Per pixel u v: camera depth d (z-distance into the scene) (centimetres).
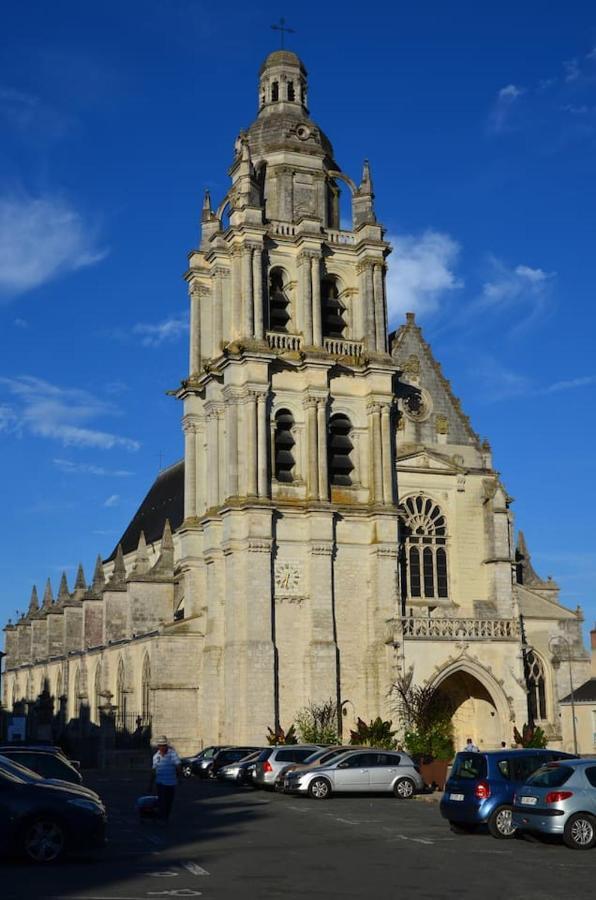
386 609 6844
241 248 7094
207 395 7288
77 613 10806
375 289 7381
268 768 5303
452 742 6366
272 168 7575
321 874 2547
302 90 8025
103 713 8431
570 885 2402
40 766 3691
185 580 7406
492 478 7462
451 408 7581
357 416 7231
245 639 6606
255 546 6675
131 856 2870
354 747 5309
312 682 6619
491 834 3325
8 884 2334
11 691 13000
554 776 3122
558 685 7331
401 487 7269
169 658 7125
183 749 7038
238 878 2470
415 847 3081
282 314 7275
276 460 6962
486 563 7331
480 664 6706
